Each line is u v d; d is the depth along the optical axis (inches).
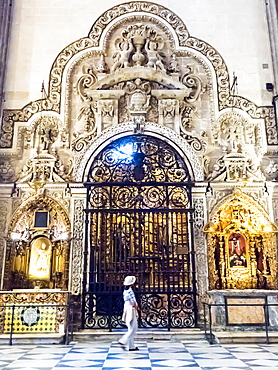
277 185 522.3
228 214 519.2
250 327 433.4
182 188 526.9
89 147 540.7
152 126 549.3
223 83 576.7
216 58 589.3
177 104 560.1
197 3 619.5
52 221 517.0
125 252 495.8
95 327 473.4
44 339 393.7
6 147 542.9
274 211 513.3
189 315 475.8
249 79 578.9
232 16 612.7
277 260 494.0
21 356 319.0
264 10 614.2
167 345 386.6
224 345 384.2
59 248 505.0
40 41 597.9
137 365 278.7
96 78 582.2
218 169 535.5
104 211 509.4
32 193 522.3
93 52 593.9
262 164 542.6
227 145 551.8
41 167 532.7
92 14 611.8
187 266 492.7
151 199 526.6
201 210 514.9
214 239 506.9
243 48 595.5
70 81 580.7
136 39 594.6
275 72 572.1
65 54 590.2
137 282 492.4
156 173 548.1
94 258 500.7
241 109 564.1
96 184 521.7
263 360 298.2
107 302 482.3
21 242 504.1
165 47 602.2
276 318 438.3
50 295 424.5
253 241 509.0
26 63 585.6
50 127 559.5
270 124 556.4
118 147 547.5
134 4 615.2
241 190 522.0
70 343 402.9
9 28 601.0
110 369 263.7
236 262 498.6
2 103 558.9
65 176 530.9
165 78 565.6
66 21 608.4
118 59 586.6
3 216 512.1
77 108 570.9
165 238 520.4
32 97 567.8
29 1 619.5
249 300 440.5
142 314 486.6
